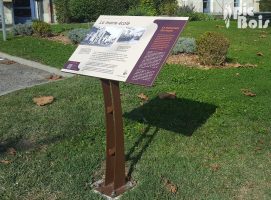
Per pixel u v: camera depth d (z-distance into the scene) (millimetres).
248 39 5754
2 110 2939
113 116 1875
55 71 4242
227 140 2412
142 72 1695
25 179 2043
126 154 2271
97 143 2412
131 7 9461
